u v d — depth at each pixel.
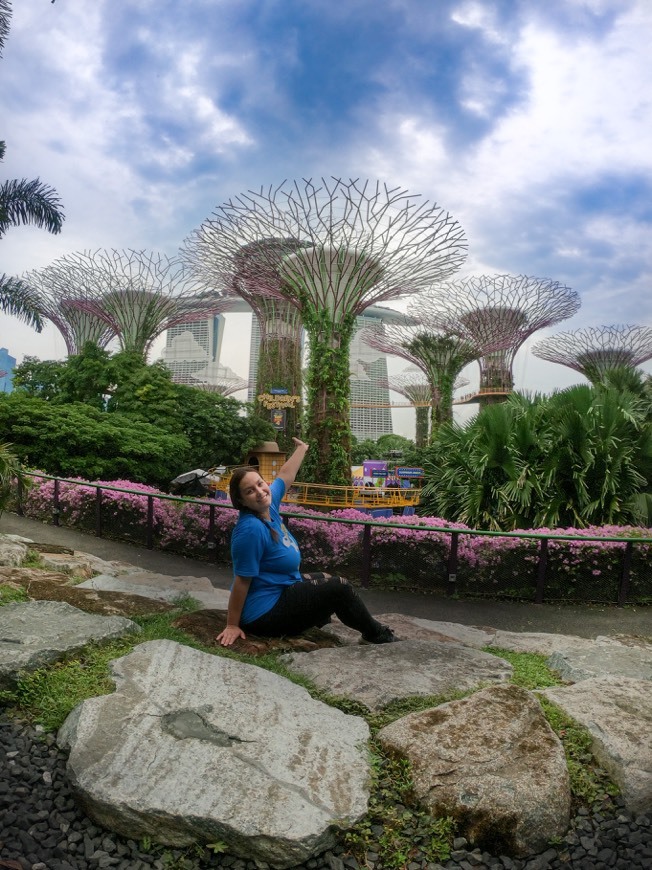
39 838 2.28
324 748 2.71
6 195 10.91
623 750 2.76
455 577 7.88
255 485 3.80
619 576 7.86
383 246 21.28
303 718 2.91
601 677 3.57
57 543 9.45
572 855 2.36
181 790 2.37
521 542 7.95
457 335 41.56
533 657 4.41
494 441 12.41
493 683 3.51
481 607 7.50
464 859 2.33
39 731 2.84
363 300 22.50
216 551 8.95
